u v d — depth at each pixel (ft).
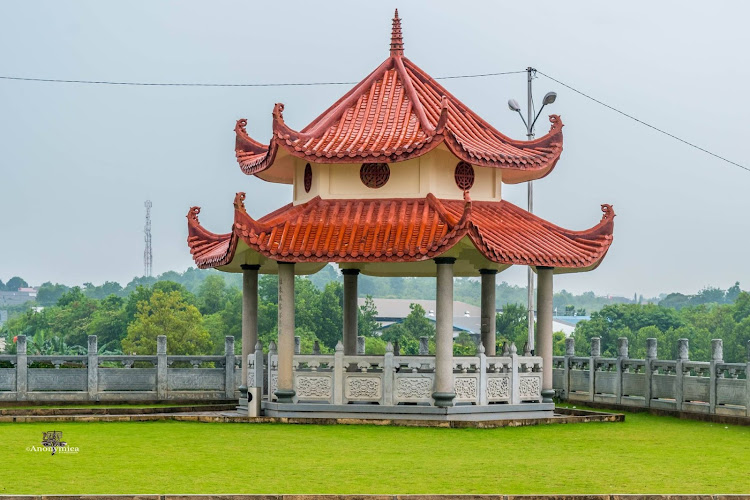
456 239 103.91
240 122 131.34
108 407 129.08
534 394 116.26
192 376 137.90
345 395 110.93
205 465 83.10
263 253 108.17
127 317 400.26
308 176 117.39
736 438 102.47
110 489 73.10
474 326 468.75
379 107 117.91
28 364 138.92
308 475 79.10
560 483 77.20
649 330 306.76
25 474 78.69
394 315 481.87
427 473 80.43
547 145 121.08
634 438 101.86
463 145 109.19
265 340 315.78
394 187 113.19
